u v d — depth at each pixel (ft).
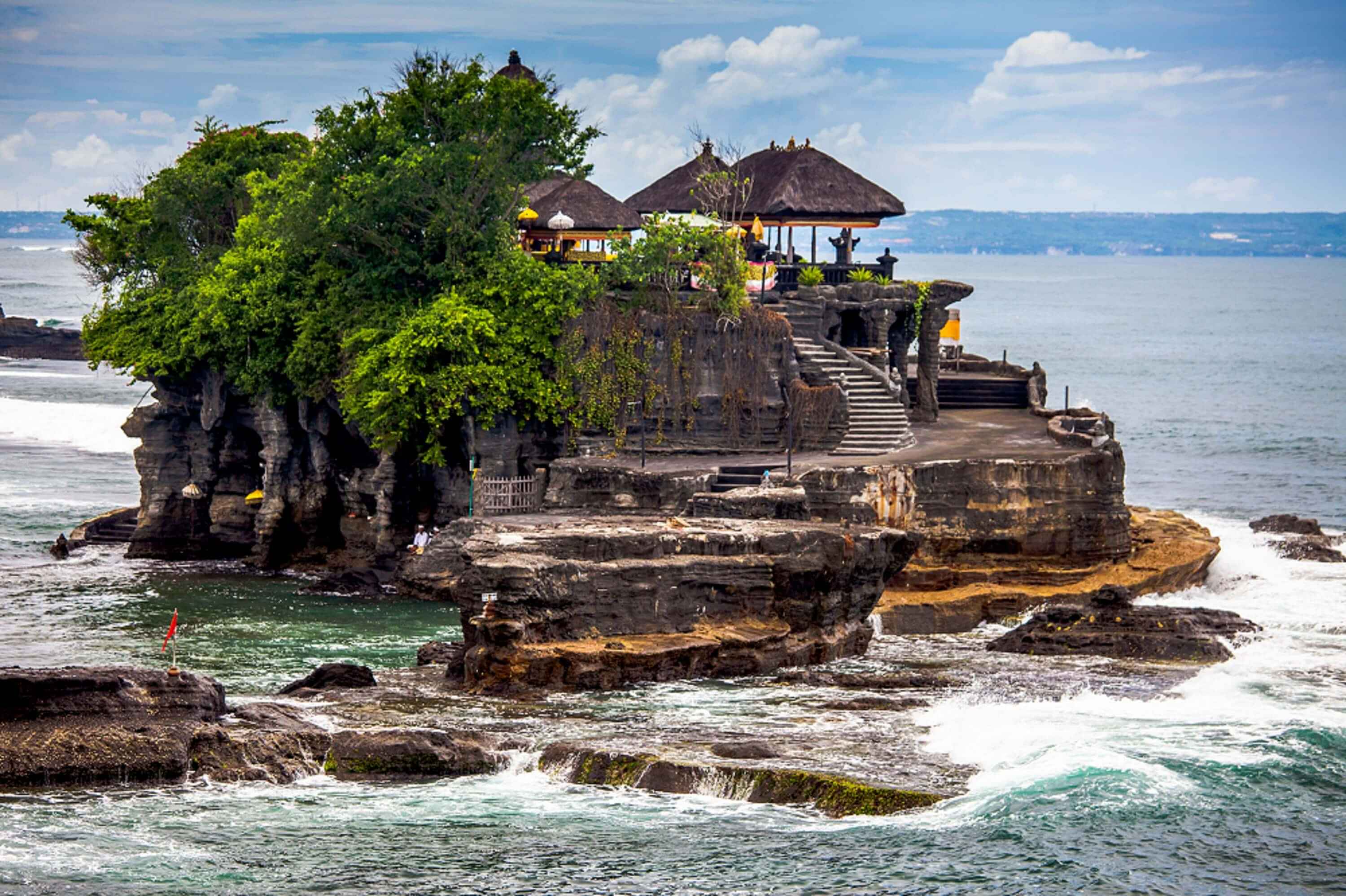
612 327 290.35
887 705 200.13
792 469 266.16
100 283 376.27
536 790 174.70
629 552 217.97
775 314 293.43
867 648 233.14
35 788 170.91
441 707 198.39
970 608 252.83
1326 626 248.52
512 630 203.62
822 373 293.64
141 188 356.59
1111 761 178.50
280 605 268.82
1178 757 182.19
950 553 262.88
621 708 197.88
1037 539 263.29
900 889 151.84
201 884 150.92
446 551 270.87
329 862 155.63
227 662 228.22
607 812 168.55
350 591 280.10
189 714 182.19
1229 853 159.94
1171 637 229.86
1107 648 229.66
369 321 293.43
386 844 160.04
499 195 300.81
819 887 151.74
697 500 247.29
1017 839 161.07
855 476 259.80
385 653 234.79
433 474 296.10
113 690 181.47
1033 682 211.61
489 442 287.07
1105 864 156.46
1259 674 216.95
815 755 179.93
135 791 171.22
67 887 149.38
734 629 218.38
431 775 178.60
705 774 173.68
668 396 290.56
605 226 329.31
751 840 161.68
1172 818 166.81
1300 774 178.29
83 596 276.21
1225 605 265.34
